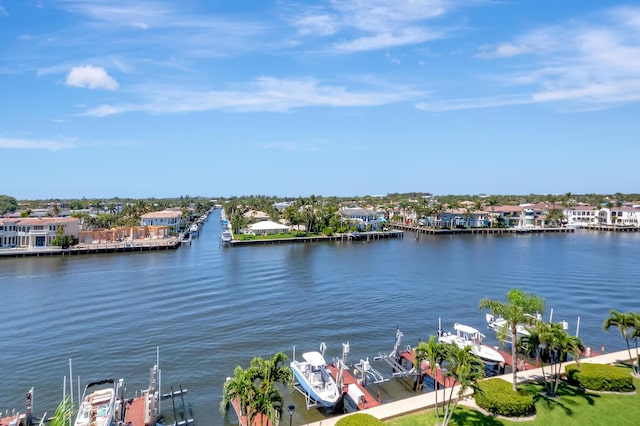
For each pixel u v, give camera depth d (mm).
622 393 28328
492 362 35125
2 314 51969
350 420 23250
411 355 37875
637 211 179625
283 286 68812
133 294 62688
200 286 68500
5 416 28719
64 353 39750
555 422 24625
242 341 43094
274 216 186125
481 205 198125
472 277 76750
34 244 109188
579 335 45406
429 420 25156
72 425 26844
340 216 161250
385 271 82750
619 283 71250
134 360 38250
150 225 152625
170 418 28562
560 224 182500
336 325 48562
